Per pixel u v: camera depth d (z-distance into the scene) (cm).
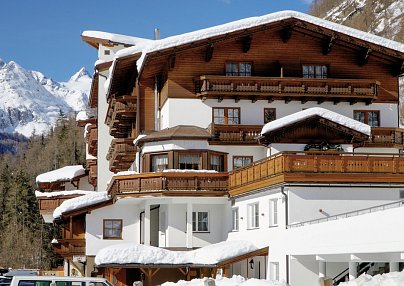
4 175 10062
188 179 3844
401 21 12269
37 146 14088
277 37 4344
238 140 4141
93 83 6034
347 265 3070
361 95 4281
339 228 2684
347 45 4372
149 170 4081
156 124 4469
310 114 3881
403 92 9156
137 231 4247
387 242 2377
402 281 1781
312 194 3147
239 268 3688
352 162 3177
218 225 4003
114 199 4088
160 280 3806
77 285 2442
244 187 3578
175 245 3934
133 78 4722
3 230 8800
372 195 3188
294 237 3044
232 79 4172
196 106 4222
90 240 4209
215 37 4156
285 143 3928
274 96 4234
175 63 4216
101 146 5903
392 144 4284
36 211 8706
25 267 8231
